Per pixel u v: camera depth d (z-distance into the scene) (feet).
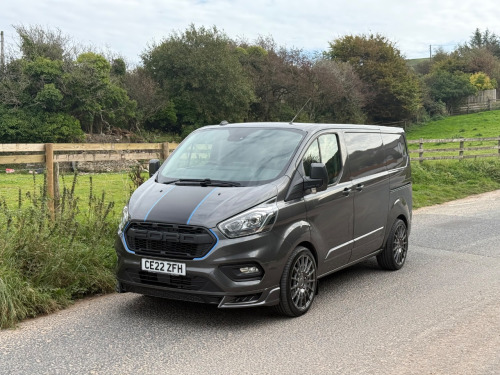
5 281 17.78
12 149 24.06
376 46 217.97
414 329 16.96
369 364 14.19
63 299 18.98
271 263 16.83
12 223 20.18
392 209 24.34
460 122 215.31
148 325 17.21
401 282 22.81
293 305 17.79
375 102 216.74
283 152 19.12
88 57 136.67
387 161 24.52
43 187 22.93
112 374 13.52
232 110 163.63
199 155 20.13
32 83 126.62
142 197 18.26
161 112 157.17
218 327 17.08
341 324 17.43
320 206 19.21
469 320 17.83
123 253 17.43
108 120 144.15
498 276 23.73
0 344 15.55
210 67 155.22
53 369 13.80
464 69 283.59
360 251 22.09
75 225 21.15
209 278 16.07
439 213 44.11
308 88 177.17
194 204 17.03
